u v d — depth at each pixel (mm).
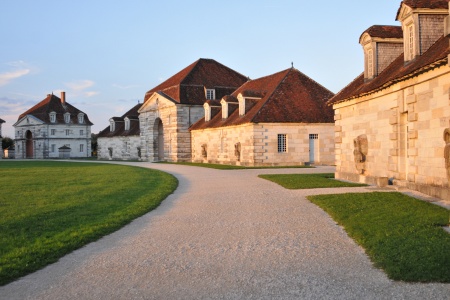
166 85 55031
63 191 18844
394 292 5898
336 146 23531
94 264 7570
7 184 22406
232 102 42375
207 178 24531
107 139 70812
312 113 37125
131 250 8500
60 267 7426
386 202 12961
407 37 17297
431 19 16625
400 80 16531
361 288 6090
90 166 42438
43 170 35469
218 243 8922
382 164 18906
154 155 55375
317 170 30031
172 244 8922
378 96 18969
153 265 7449
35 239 9406
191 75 52094
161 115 52656
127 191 18438
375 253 7652
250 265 7332
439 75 14047
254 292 6051
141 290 6246
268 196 15805
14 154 97812
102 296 6035
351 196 14516
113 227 10594
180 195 16938
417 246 7836
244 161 37344
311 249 8281
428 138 14977
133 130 64625
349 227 9945
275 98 37375
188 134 49469
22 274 7020
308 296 5852
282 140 36406
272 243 8820
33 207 14172
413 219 10266
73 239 9242
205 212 12742
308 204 13719
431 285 6117
